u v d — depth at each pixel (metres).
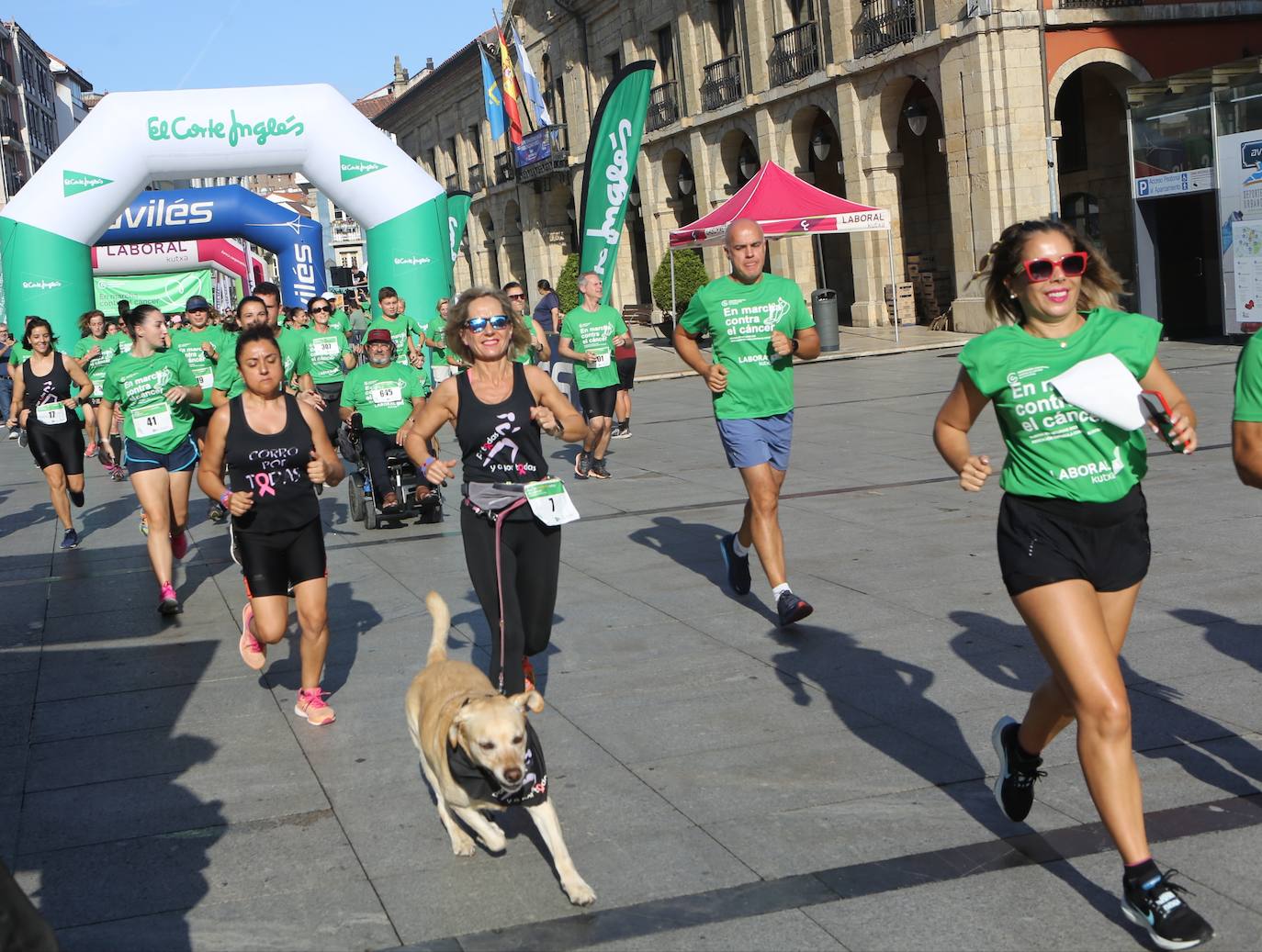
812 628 6.50
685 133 34.69
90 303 18.72
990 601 6.71
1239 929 3.37
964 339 23.97
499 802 3.78
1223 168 18.12
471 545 4.88
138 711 5.87
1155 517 8.34
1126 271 25.78
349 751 5.18
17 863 4.25
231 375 10.80
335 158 19.48
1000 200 23.84
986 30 23.33
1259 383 3.67
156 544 7.74
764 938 3.49
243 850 4.28
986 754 4.72
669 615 6.94
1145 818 4.08
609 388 11.97
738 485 11.09
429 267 20.17
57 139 86.56
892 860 3.91
